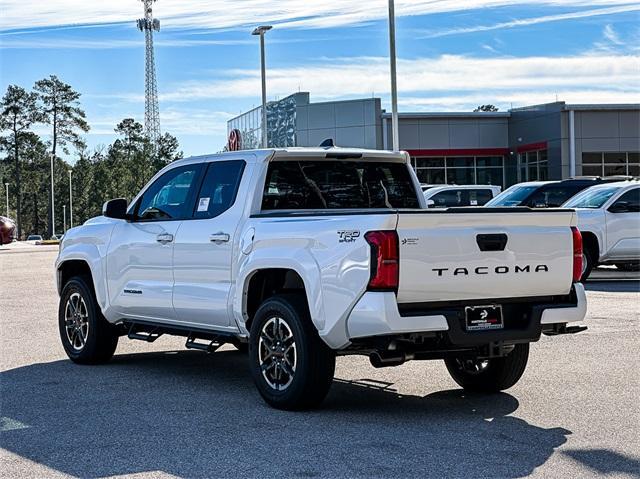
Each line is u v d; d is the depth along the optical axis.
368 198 9.05
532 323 7.36
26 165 127.88
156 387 8.80
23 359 10.55
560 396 8.12
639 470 5.88
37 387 8.83
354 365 9.86
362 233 6.98
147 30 148.12
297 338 7.43
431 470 5.90
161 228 9.11
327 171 8.83
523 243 7.34
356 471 5.89
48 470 6.03
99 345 10.05
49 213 133.38
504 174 51.97
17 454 6.42
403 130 50.44
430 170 51.12
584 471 5.87
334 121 51.16
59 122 125.06
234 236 8.23
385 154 9.07
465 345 7.13
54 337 12.27
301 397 7.47
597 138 47.78
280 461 6.14
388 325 6.85
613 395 8.12
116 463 6.16
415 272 6.93
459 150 51.09
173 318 9.05
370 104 50.12
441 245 7.03
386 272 6.85
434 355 7.38
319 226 7.34
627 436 6.71
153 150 144.88
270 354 7.74
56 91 124.25
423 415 7.46
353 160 8.98
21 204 137.12
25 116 124.00
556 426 7.04
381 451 6.36
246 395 8.37
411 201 9.31
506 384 8.23
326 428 7.03
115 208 9.48
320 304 7.21
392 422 7.22
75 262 10.46
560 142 47.41
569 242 7.56
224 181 8.70
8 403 8.09
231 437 6.79
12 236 45.41
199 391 8.58
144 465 6.11
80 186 131.62
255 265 7.82
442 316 7.00
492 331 7.21
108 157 144.50
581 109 47.44
